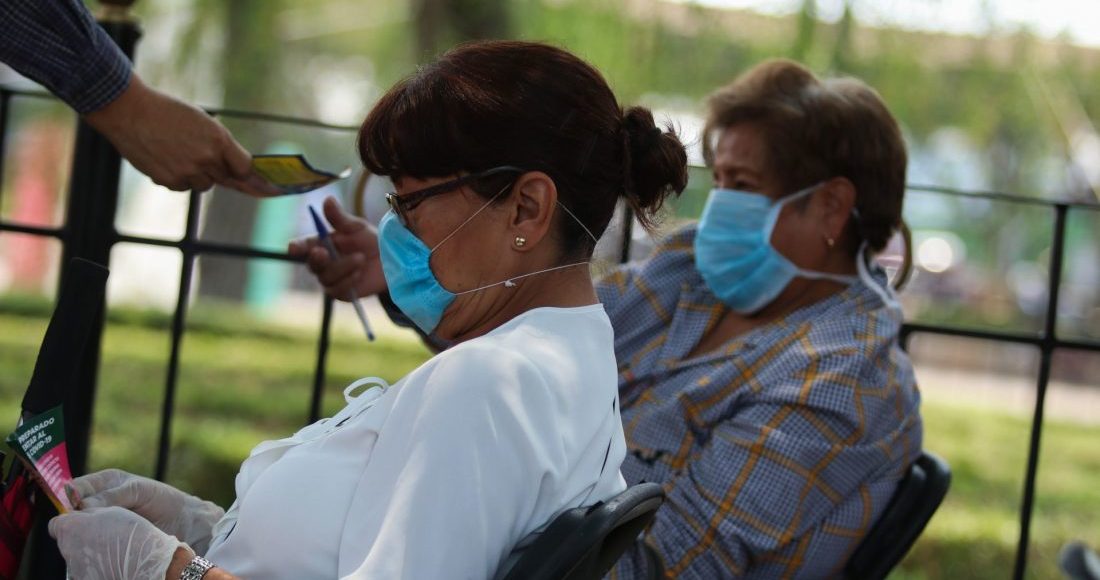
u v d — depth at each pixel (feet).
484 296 19.13
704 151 31.37
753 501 26.25
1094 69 124.26
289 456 18.37
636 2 109.70
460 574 16.05
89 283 18.74
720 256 29.81
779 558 26.63
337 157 137.69
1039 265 170.60
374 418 17.56
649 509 18.31
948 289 173.47
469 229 18.83
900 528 27.55
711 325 30.37
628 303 31.04
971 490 94.27
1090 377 164.04
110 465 72.95
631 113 19.62
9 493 18.48
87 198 31.27
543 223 18.53
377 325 145.18
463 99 18.39
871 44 108.37
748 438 26.76
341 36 158.81
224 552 18.34
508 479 16.37
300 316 150.51
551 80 18.61
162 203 143.23
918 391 28.94
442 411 16.44
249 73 132.36
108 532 17.63
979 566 73.26
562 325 18.49
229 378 104.37
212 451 79.10
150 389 96.12
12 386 90.79
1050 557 76.54
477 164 18.43
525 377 16.93
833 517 26.78
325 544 17.35
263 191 28.55
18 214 153.17
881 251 30.66
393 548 15.96
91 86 25.64
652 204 19.92
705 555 26.27
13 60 24.64
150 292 142.61
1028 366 168.76
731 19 107.24
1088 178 138.00
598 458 18.13
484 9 118.52
